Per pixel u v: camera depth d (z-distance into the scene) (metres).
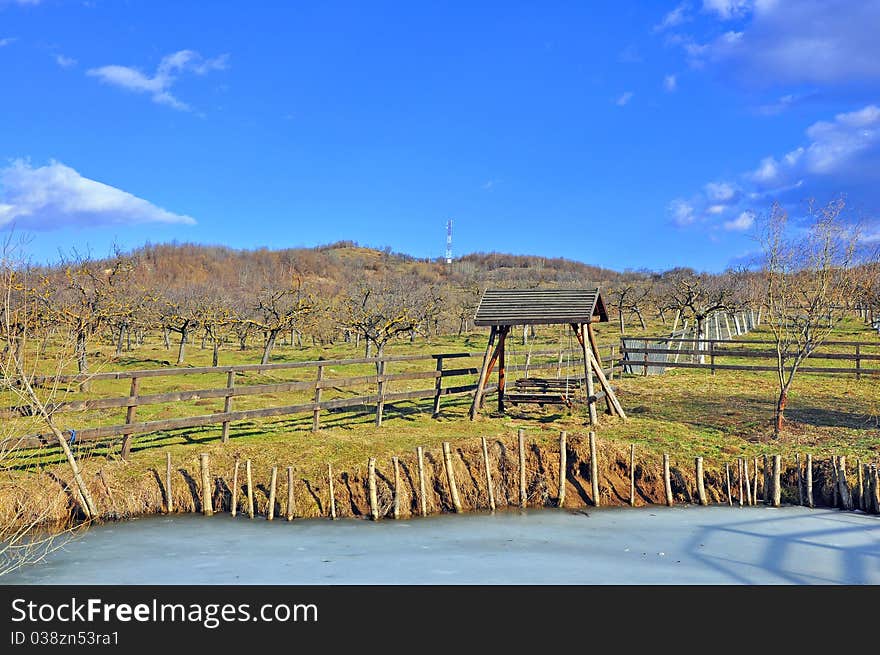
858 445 14.23
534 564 10.28
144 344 38.12
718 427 15.91
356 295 46.25
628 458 13.65
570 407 17.75
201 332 36.91
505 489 13.23
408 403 19.25
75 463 11.55
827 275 15.62
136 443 13.84
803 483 13.12
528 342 38.75
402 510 12.48
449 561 10.41
